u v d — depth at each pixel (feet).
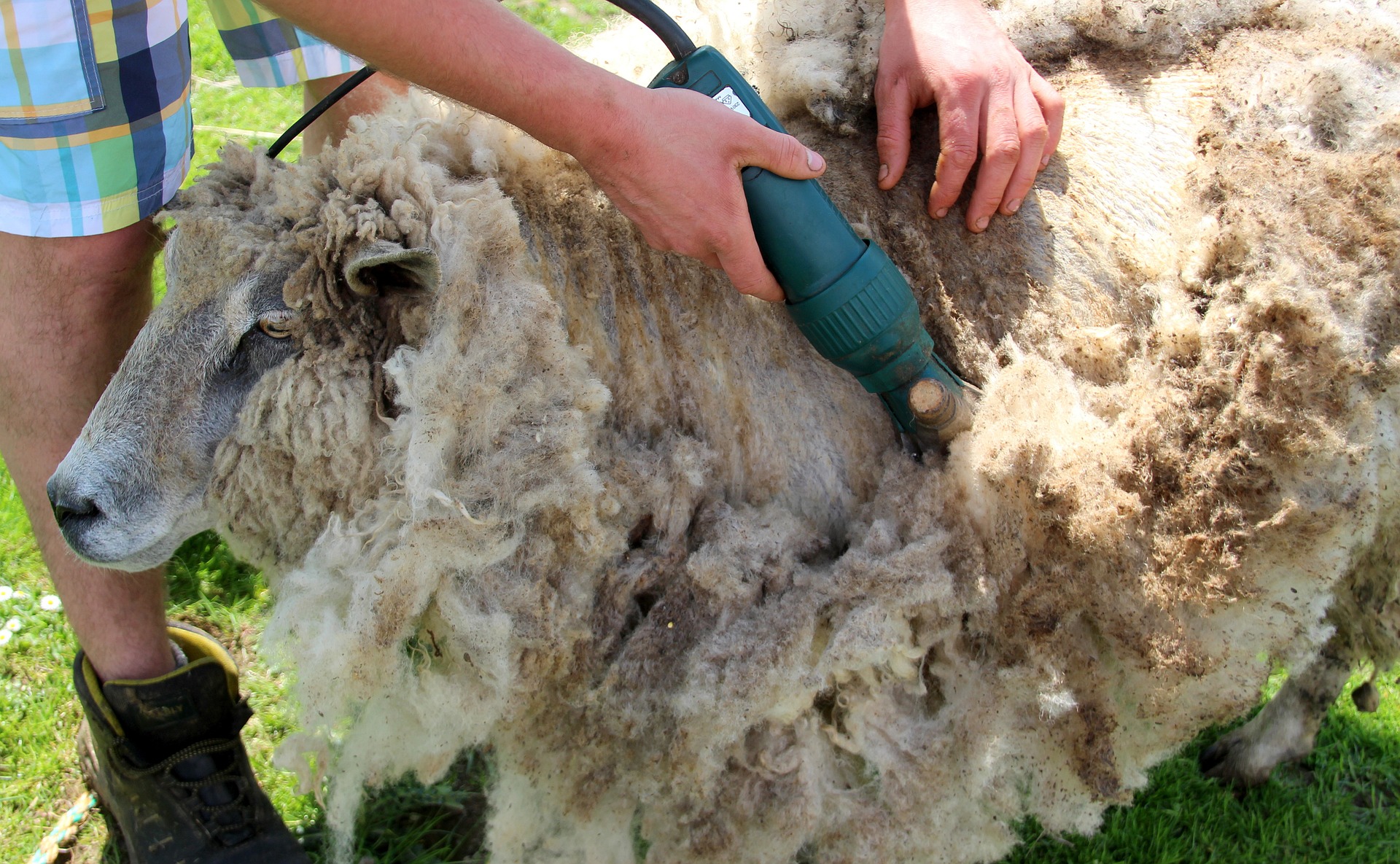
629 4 3.43
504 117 3.25
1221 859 4.55
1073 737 3.68
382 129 3.53
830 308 3.38
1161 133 3.74
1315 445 3.47
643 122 3.24
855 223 3.69
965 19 3.69
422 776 3.79
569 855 3.93
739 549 3.62
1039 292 3.68
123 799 4.17
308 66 4.40
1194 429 3.54
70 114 3.51
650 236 3.42
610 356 3.67
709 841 3.77
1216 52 3.80
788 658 3.53
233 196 3.52
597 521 3.53
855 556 3.60
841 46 3.86
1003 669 3.65
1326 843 4.62
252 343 3.45
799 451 3.76
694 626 3.65
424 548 3.42
